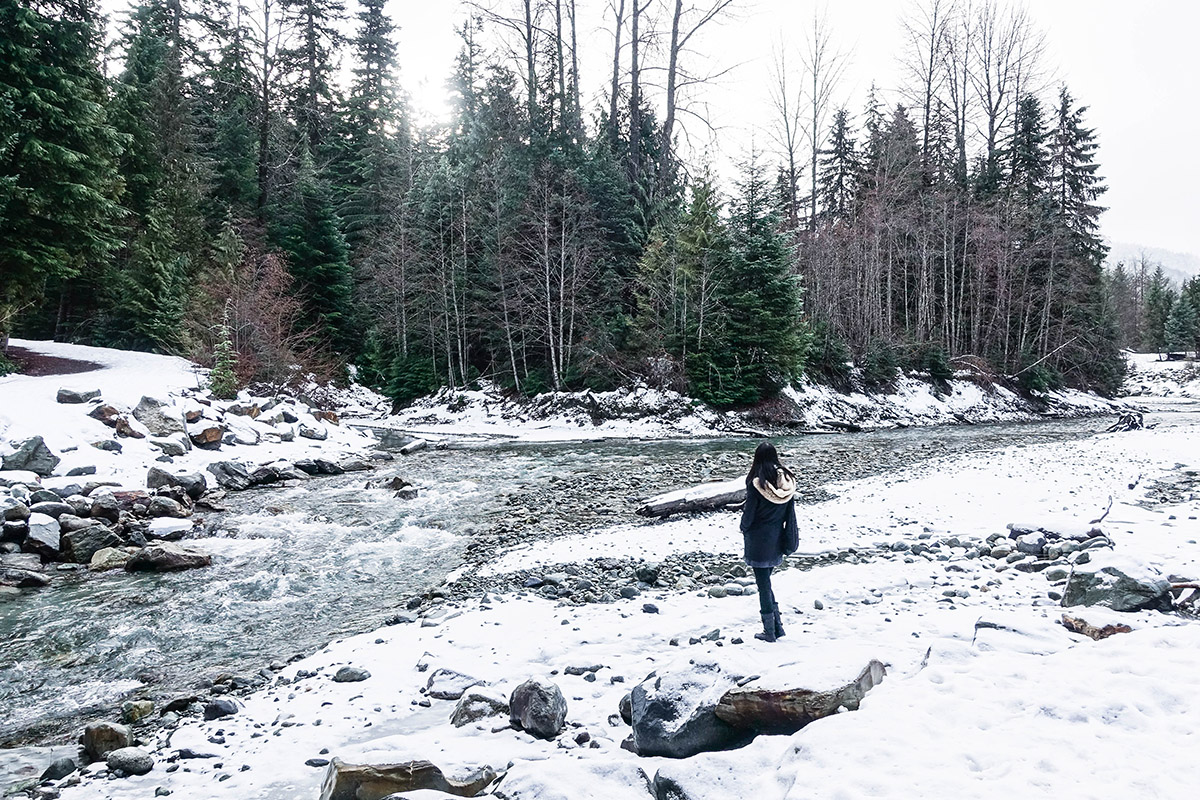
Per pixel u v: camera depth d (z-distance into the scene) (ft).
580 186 127.65
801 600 27.02
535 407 118.42
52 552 41.06
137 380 77.66
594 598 29.76
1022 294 156.35
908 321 154.51
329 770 14.87
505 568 35.65
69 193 76.28
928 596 26.63
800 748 13.38
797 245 130.82
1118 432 86.17
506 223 129.18
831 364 128.16
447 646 24.48
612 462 73.20
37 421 57.98
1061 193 172.04
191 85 158.61
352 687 21.74
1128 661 16.46
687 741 15.39
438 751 15.85
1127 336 348.79
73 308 120.78
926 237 149.48
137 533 44.04
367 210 171.83
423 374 136.98
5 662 26.58
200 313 104.47
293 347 118.11
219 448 69.26
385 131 190.70
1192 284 325.42
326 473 69.51
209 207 140.97
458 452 84.33
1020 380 147.43
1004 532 36.73
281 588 35.09
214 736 18.99
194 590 34.94
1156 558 28.60
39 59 76.38
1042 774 11.73
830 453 75.15
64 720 21.99
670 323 117.70
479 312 133.49
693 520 45.09
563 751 16.21
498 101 144.56
